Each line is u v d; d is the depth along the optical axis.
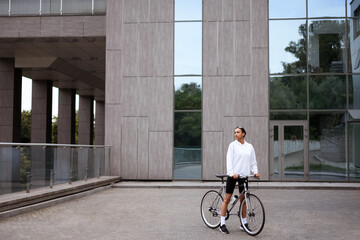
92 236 6.30
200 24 16.11
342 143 15.45
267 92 15.63
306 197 11.47
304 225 7.27
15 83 22.70
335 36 15.77
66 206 9.66
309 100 15.62
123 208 9.37
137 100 16.09
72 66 26.08
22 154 9.06
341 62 15.69
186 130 15.88
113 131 16.14
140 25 16.27
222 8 15.98
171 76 16.03
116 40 16.33
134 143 16.02
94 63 25.33
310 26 15.83
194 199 11.05
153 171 15.89
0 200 7.96
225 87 15.77
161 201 10.62
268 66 15.73
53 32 17.34
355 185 14.09
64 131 32.06
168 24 16.17
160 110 15.99
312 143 15.52
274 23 15.89
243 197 6.62
